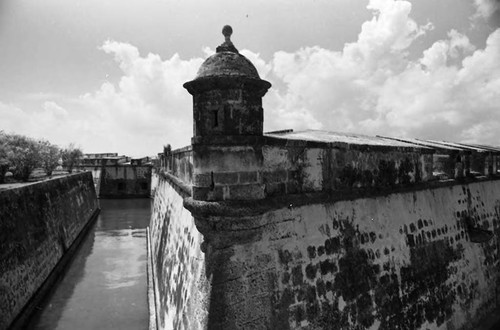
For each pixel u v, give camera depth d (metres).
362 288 6.93
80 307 13.20
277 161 5.93
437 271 8.92
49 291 14.70
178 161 11.37
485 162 12.68
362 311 6.81
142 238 23.89
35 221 15.23
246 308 5.29
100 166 46.62
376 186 7.88
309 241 6.29
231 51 5.43
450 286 9.26
